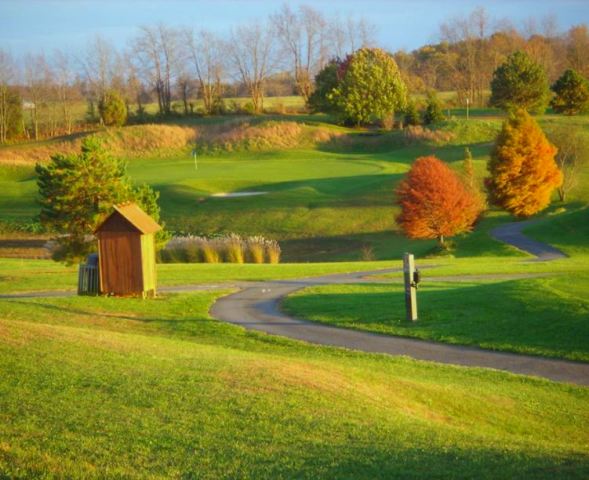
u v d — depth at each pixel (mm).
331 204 69750
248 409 11609
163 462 9469
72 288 32594
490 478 8938
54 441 10055
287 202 70688
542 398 15203
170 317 25594
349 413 11719
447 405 13945
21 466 9242
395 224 64938
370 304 26484
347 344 21078
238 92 157500
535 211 63781
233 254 49656
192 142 106250
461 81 145500
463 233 60219
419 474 9055
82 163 37844
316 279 36750
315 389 12938
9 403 11570
